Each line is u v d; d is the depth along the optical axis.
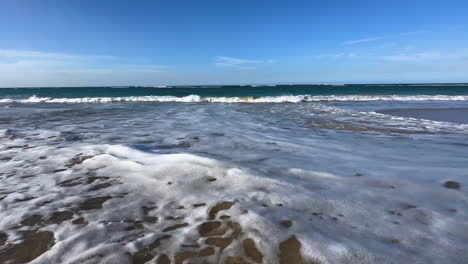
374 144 5.46
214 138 6.05
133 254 2.03
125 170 3.82
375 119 9.18
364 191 3.06
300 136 6.31
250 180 3.39
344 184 3.27
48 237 2.27
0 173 3.81
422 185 3.19
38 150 4.97
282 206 2.72
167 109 13.26
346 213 2.56
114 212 2.68
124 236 2.26
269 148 5.11
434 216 2.48
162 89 46.09
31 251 2.07
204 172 3.67
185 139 5.94
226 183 3.33
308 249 2.02
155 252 2.05
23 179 3.58
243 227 2.36
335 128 7.44
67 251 2.06
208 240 2.20
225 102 18.81
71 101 20.52
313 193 3.02
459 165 3.97
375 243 2.07
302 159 4.36
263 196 2.96
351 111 11.80
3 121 9.09
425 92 31.67
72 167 4.02
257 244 2.12
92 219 2.56
